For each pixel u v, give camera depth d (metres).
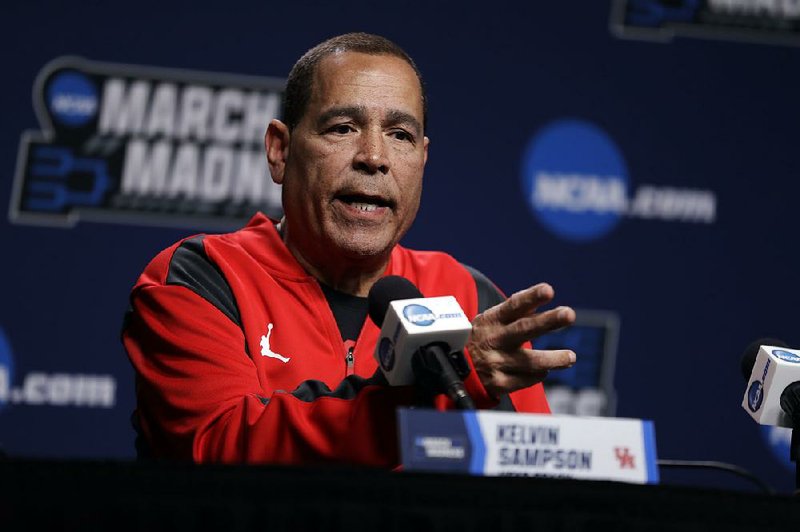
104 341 13.65
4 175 13.55
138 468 4.08
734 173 15.03
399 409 4.43
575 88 14.81
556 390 14.50
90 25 13.83
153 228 13.87
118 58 13.88
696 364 14.76
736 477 14.67
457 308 5.16
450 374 4.96
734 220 14.98
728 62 15.14
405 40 14.51
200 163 13.98
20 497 4.02
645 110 14.94
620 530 4.23
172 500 4.06
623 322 14.66
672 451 14.62
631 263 14.74
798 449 5.82
